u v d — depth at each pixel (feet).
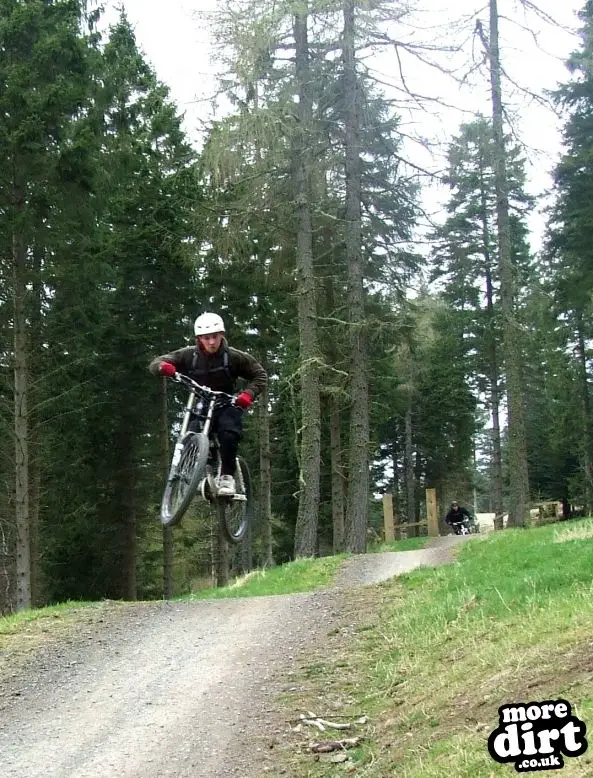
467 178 69.46
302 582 50.65
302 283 65.62
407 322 73.00
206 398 23.26
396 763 17.42
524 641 22.70
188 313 79.92
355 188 67.62
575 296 86.74
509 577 33.35
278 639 31.58
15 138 54.29
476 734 16.72
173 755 20.70
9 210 57.06
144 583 104.42
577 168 83.51
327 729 21.26
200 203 65.10
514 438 72.18
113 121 73.10
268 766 19.39
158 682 27.14
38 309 66.08
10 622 37.60
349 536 66.44
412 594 36.04
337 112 67.26
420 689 22.29
